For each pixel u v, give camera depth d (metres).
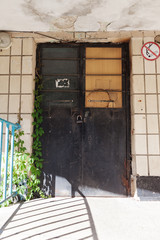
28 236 1.88
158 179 3.00
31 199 3.02
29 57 3.24
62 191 3.17
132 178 3.14
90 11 2.81
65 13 2.85
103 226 2.10
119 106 3.33
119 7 2.73
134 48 3.26
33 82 3.28
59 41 3.40
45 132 3.28
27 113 3.13
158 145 3.08
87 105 3.34
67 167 3.22
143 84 3.20
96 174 3.21
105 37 3.31
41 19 2.98
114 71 3.40
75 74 3.39
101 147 3.26
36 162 3.14
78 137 3.27
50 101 3.35
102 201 2.93
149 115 3.14
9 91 3.19
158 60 3.24
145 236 1.90
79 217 2.32
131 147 3.24
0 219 2.26
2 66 3.24
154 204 2.80
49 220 2.23
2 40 3.19
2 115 3.14
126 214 2.43
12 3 2.64
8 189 2.93
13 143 2.76
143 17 2.93
